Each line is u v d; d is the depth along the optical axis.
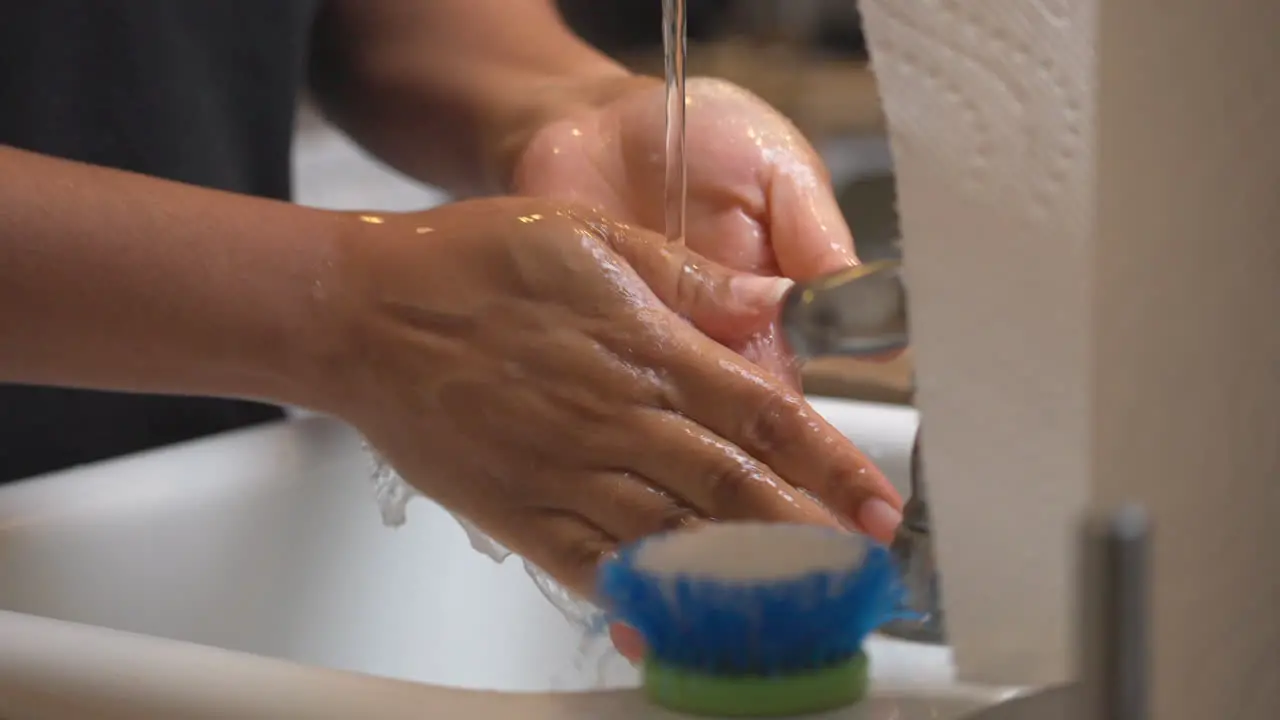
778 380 0.73
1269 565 0.57
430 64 1.08
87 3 1.03
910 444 0.89
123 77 1.05
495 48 1.07
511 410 0.73
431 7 1.10
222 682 0.62
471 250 0.74
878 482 0.71
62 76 1.04
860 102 1.28
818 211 0.88
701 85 0.92
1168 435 0.56
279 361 0.76
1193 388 0.56
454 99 1.05
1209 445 0.56
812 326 0.58
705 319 0.76
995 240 0.56
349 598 0.94
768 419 0.71
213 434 1.08
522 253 0.73
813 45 1.50
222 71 1.11
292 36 1.13
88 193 0.76
